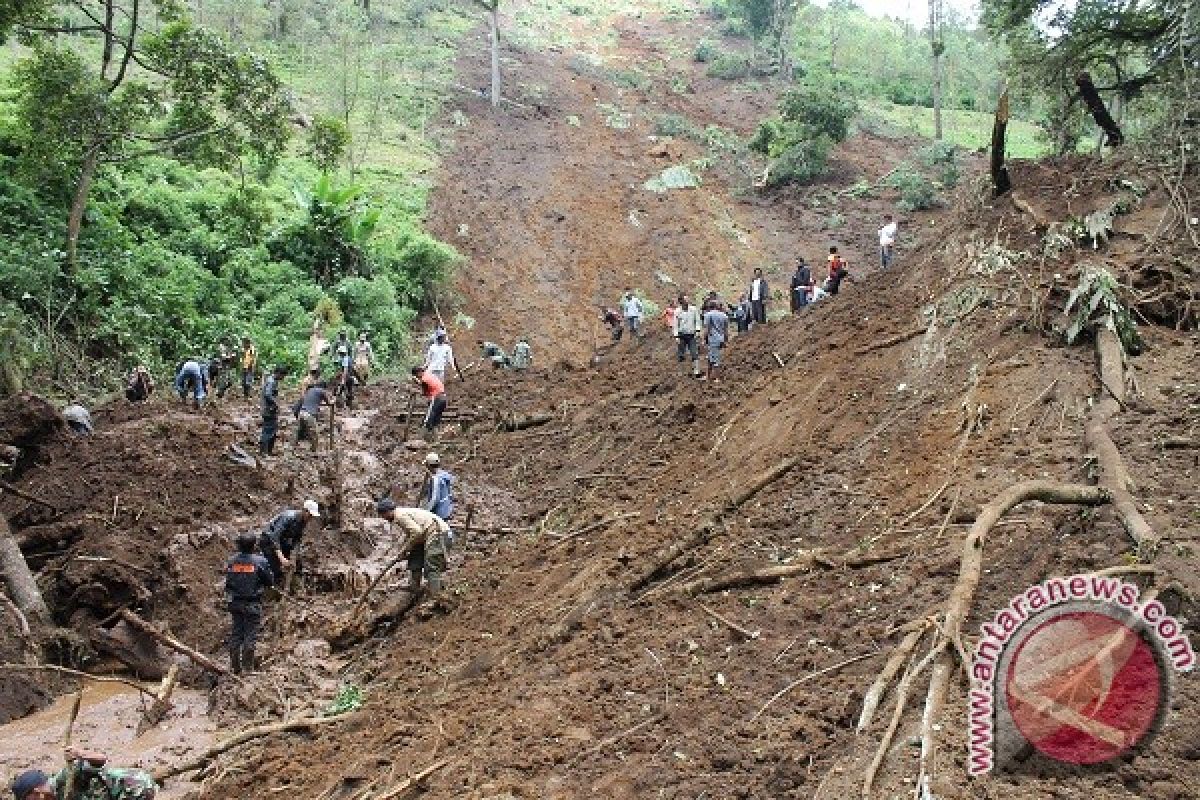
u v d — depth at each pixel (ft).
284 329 74.13
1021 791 13.09
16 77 65.67
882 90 168.76
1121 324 26.71
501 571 33.12
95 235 69.62
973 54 180.14
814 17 197.26
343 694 26.61
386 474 47.03
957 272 35.83
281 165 99.55
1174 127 37.93
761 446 34.19
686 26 197.26
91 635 32.12
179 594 33.40
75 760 18.56
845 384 34.14
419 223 103.81
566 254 105.29
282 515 34.27
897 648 16.60
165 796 22.50
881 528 23.50
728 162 128.47
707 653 20.81
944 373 30.27
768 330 51.47
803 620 20.65
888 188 116.37
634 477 39.65
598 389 57.52
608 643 23.20
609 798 16.33
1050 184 38.86
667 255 105.81
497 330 92.63
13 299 62.08
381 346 79.46
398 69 143.84
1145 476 20.42
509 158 124.88
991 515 18.25
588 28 195.72
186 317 69.77
